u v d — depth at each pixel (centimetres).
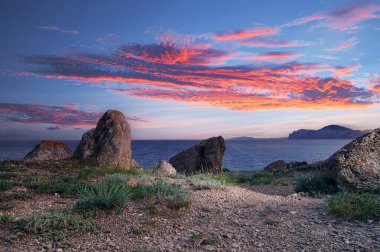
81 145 1897
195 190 1188
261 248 627
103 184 1046
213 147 2542
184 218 818
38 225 703
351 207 805
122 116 1980
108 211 838
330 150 18862
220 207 928
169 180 1380
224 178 1688
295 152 17075
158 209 867
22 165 1609
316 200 1023
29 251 612
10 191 1076
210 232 714
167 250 623
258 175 1964
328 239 654
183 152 2611
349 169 1157
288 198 1097
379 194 1033
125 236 696
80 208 847
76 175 1380
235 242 659
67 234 687
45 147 2145
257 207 926
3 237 669
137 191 1012
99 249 629
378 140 1219
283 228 730
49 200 984
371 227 706
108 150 1802
